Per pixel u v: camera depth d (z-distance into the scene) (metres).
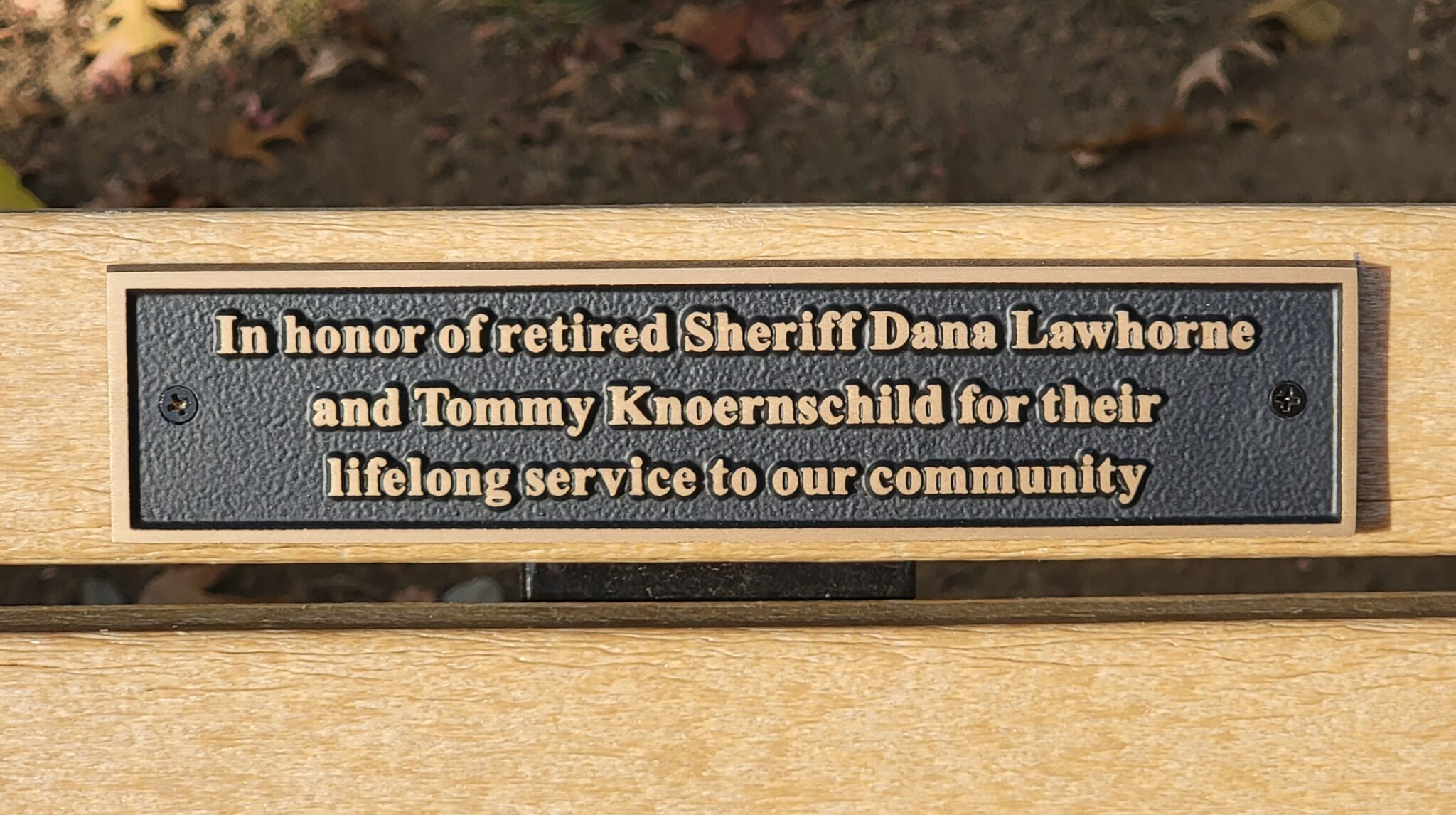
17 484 1.07
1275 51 2.35
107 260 1.07
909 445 1.06
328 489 1.06
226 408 1.05
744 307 1.05
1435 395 1.07
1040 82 2.34
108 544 1.08
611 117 2.29
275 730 1.07
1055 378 1.05
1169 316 1.05
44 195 2.19
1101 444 1.06
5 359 1.07
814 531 1.06
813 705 1.08
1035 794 1.08
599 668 1.08
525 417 1.05
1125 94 2.32
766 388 1.05
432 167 2.23
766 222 1.08
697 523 1.06
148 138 2.23
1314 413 1.05
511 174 2.23
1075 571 2.12
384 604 1.14
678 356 1.05
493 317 1.05
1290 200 2.25
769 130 2.29
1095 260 1.06
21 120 2.23
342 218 1.08
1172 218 1.08
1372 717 1.07
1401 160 2.27
